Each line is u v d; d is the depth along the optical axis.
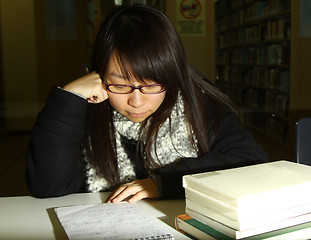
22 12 6.55
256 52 6.11
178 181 1.06
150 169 1.28
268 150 4.91
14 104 6.68
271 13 5.41
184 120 1.24
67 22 6.56
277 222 0.73
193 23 4.64
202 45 4.67
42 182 1.09
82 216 0.92
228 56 7.67
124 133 1.27
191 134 1.23
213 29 4.67
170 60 1.00
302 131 1.36
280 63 5.14
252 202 0.70
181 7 4.61
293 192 0.74
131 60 0.95
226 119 1.29
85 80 1.11
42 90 6.70
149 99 1.01
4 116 6.63
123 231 0.82
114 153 1.24
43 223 0.92
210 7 4.64
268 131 5.66
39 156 1.09
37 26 6.56
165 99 1.12
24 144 5.87
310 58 4.82
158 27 0.99
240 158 1.19
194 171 1.10
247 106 6.62
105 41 0.99
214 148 1.26
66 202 1.07
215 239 0.73
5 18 6.54
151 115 1.20
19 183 3.77
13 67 6.63
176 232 0.84
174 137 1.24
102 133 1.22
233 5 7.12
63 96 1.09
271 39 5.45
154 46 0.96
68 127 1.09
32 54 6.64
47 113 1.10
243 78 6.82
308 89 4.86
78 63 6.66
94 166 1.23
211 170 1.12
